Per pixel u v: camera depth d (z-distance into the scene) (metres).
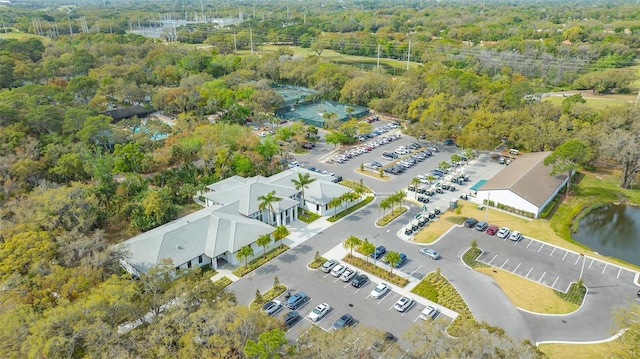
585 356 58.91
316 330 54.41
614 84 192.62
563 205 105.62
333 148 141.50
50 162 107.25
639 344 50.84
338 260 81.38
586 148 109.00
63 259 66.56
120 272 68.19
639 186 116.12
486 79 173.88
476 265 79.62
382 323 64.88
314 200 98.50
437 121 141.62
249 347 47.44
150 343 50.34
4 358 47.91
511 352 47.00
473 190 109.56
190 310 55.72
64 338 47.97
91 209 85.50
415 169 124.50
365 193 109.44
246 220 87.19
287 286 73.62
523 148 139.50
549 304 69.31
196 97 163.88
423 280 75.31
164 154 111.81
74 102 148.50
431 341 48.94
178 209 98.06
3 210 82.50
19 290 58.47
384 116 176.88
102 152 119.06
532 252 84.31
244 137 123.00
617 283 74.94
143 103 178.38
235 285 74.00
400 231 91.75
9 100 127.44
